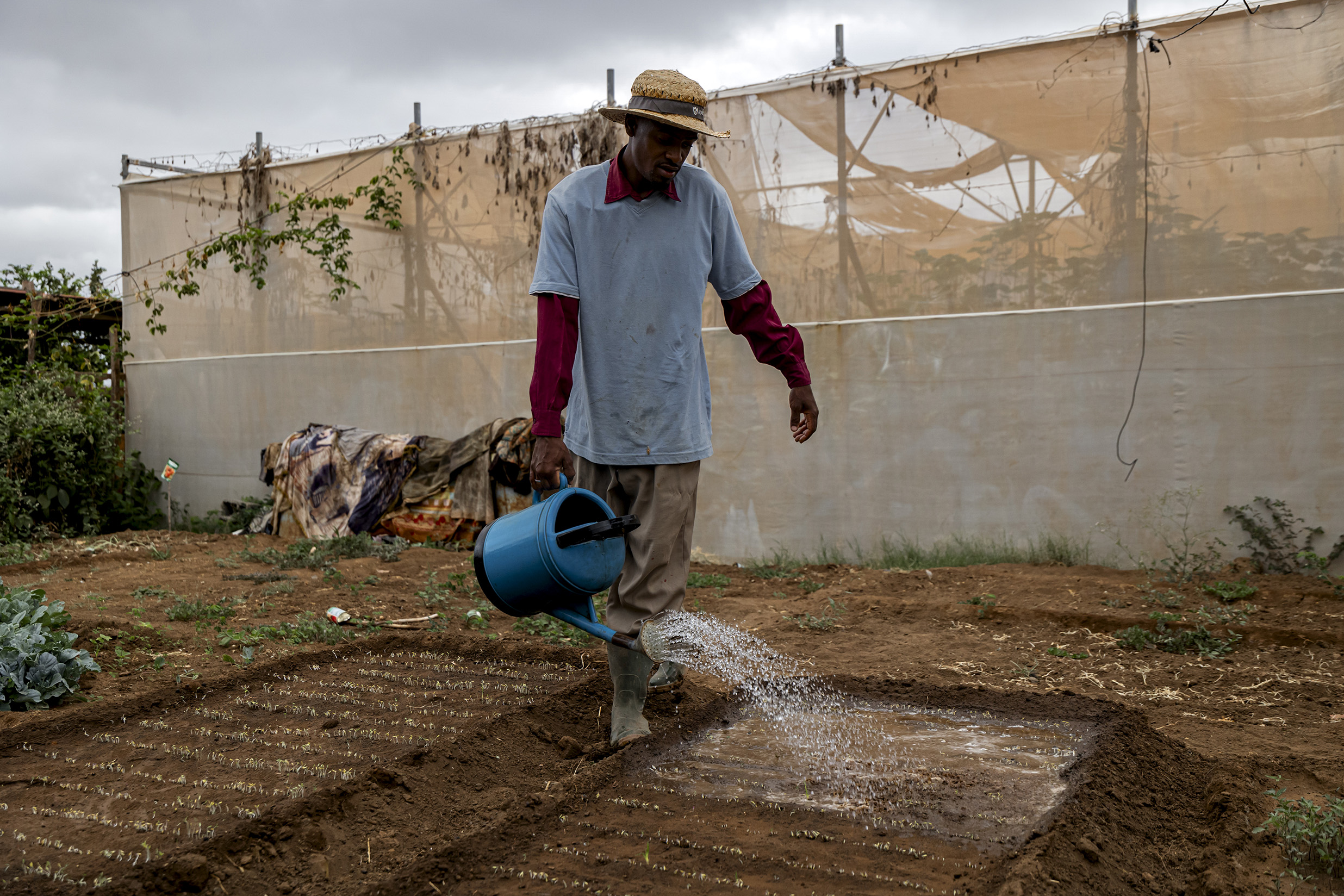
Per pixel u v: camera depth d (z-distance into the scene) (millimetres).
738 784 3191
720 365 8594
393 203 10156
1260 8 6883
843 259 8180
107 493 10875
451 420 9961
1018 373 7641
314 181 10586
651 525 3479
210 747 3521
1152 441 7258
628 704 3584
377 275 10305
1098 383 7406
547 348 3342
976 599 6234
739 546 8562
